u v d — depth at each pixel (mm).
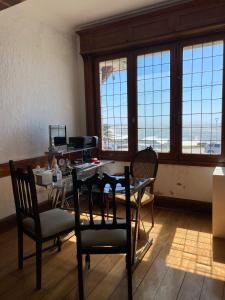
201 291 1931
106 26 3756
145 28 3506
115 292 1944
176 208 3662
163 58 3564
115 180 1747
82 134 4340
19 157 3238
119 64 3904
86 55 4051
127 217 1786
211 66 3285
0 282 2094
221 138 3314
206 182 3445
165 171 3709
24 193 2072
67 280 2109
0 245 2713
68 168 3135
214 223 2768
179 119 3539
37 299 1891
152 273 2166
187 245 2621
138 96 3820
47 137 3645
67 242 2738
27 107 3320
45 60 3570
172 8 3262
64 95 3945
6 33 3000
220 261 2322
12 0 2123
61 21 3711
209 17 3104
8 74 3051
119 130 4043
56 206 3455
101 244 1820
